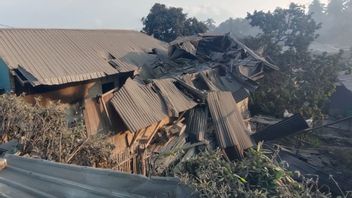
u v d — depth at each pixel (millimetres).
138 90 10781
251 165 4996
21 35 11055
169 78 12750
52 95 10078
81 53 12047
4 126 5777
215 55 18203
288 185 4828
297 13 20359
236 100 14562
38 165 3463
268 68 17688
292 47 20406
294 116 12359
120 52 14336
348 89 20516
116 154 9062
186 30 26719
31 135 5742
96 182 2994
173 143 10930
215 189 3473
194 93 12430
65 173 3227
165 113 10680
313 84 17984
